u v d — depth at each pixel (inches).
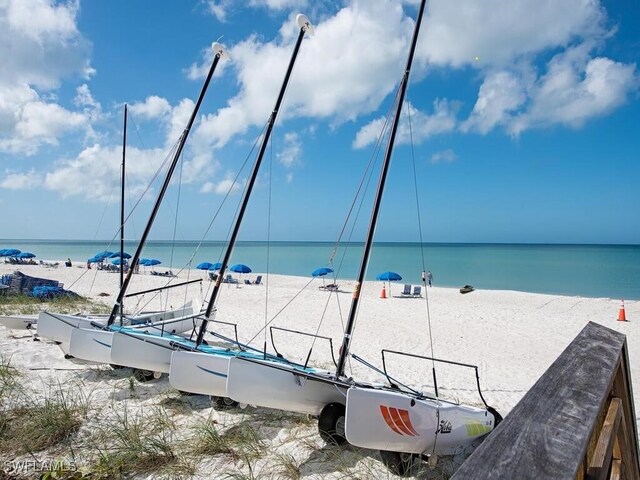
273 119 301.1
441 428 192.9
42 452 191.0
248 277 1423.5
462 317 651.5
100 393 262.2
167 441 203.5
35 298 573.9
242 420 231.1
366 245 226.8
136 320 352.2
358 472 185.5
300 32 307.4
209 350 258.2
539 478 43.2
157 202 343.6
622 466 79.6
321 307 730.2
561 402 58.2
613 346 80.5
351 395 171.8
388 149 239.6
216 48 359.9
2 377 267.4
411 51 249.3
